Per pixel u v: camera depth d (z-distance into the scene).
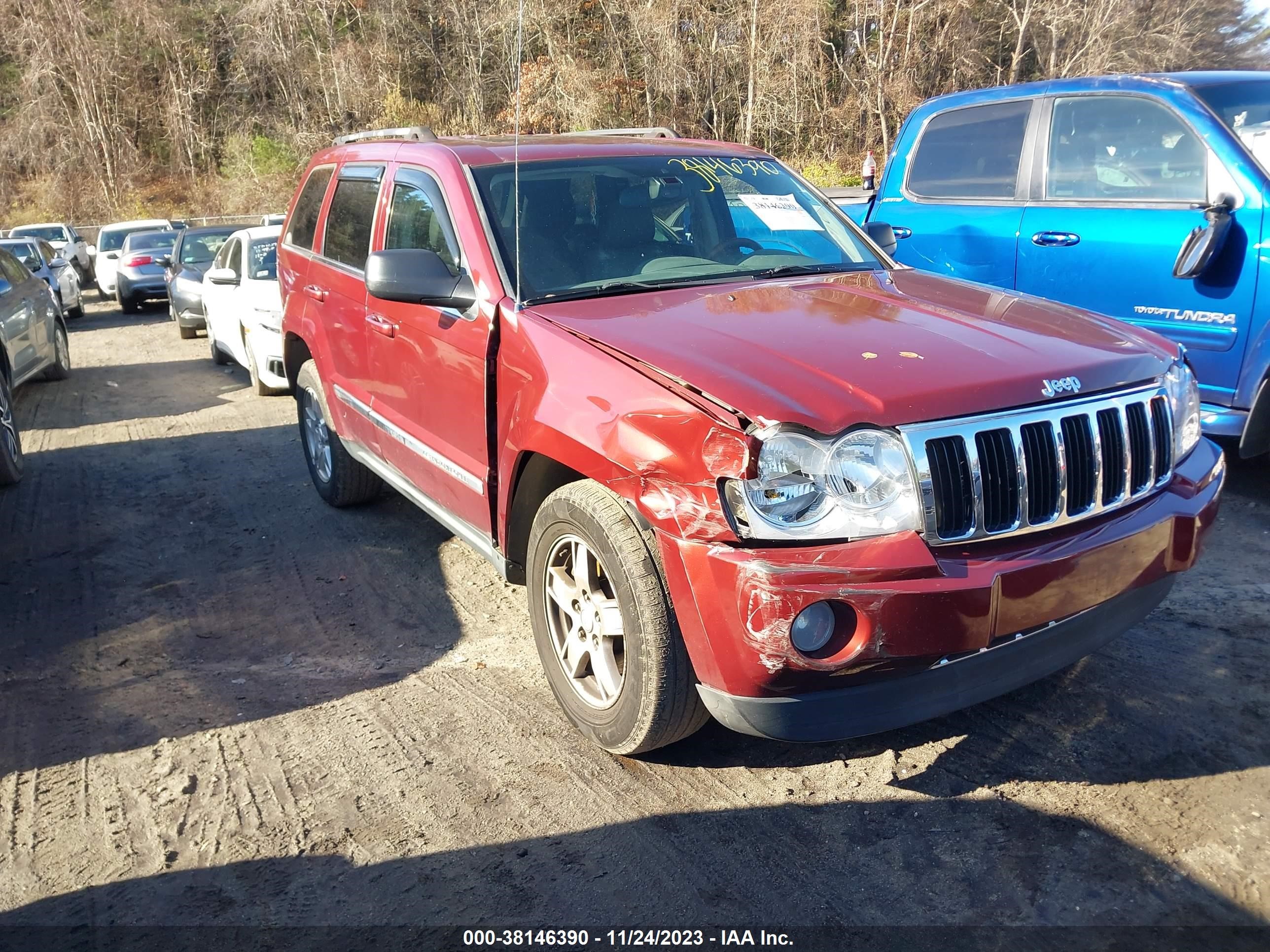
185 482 6.78
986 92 6.43
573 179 4.07
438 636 4.30
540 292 3.61
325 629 4.41
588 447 2.96
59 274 17.19
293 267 5.74
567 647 3.38
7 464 6.65
